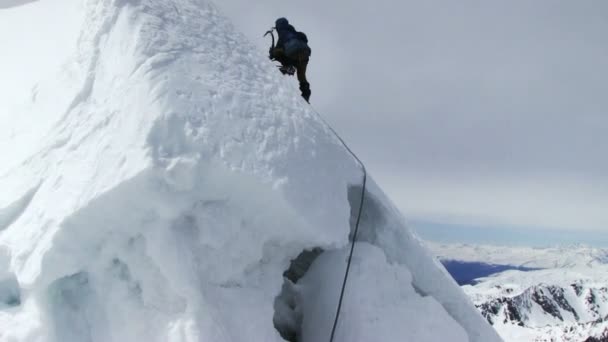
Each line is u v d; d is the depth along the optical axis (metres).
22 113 4.76
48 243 3.11
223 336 3.12
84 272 3.37
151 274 3.25
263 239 3.68
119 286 3.31
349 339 3.97
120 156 3.22
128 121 3.40
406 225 5.16
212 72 3.98
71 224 3.12
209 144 3.34
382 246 4.69
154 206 3.17
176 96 3.49
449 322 4.38
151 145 3.17
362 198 4.35
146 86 3.53
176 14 4.47
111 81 3.90
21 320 3.14
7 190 3.74
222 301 3.37
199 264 3.34
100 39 4.44
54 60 5.72
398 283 4.44
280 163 3.59
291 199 3.47
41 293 3.13
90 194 3.12
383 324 4.04
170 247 3.19
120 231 3.27
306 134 4.05
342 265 4.32
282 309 4.40
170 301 3.20
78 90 4.14
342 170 4.25
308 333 4.27
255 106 3.91
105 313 3.29
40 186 3.63
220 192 3.41
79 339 3.20
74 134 3.79
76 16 6.62
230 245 3.50
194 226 3.37
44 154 3.82
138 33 3.96
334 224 3.74
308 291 4.46
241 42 4.85
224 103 3.71
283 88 4.50
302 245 3.83
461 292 5.14
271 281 3.79
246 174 3.34
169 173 3.11
